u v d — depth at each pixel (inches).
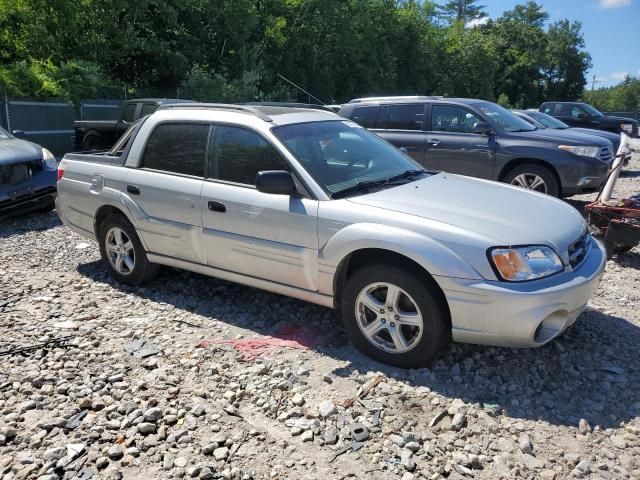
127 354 161.6
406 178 183.6
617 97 3619.6
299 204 162.2
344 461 115.5
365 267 151.9
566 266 144.5
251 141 177.5
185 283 218.2
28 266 242.8
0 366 153.8
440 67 1777.8
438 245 140.2
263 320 184.7
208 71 1042.1
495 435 124.0
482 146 347.9
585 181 327.0
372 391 140.3
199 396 139.7
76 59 795.4
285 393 140.4
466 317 139.0
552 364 154.2
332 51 1274.6
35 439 122.3
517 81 2608.3
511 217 151.9
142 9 882.1
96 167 218.4
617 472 112.3
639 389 142.6
